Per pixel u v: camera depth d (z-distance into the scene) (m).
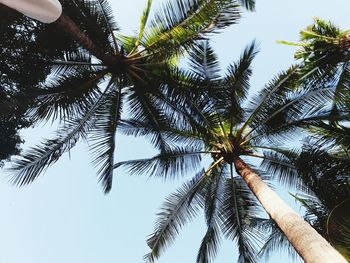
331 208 9.57
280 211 7.65
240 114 10.95
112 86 11.37
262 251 12.12
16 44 9.61
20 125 10.59
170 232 11.41
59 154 10.51
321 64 11.50
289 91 10.88
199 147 11.95
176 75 10.60
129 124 11.54
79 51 10.50
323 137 10.17
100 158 10.89
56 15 2.42
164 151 11.88
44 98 10.23
